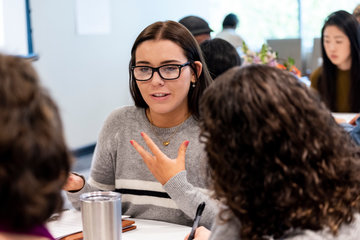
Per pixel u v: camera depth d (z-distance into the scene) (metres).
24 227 0.64
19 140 0.60
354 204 0.91
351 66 3.37
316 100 0.89
